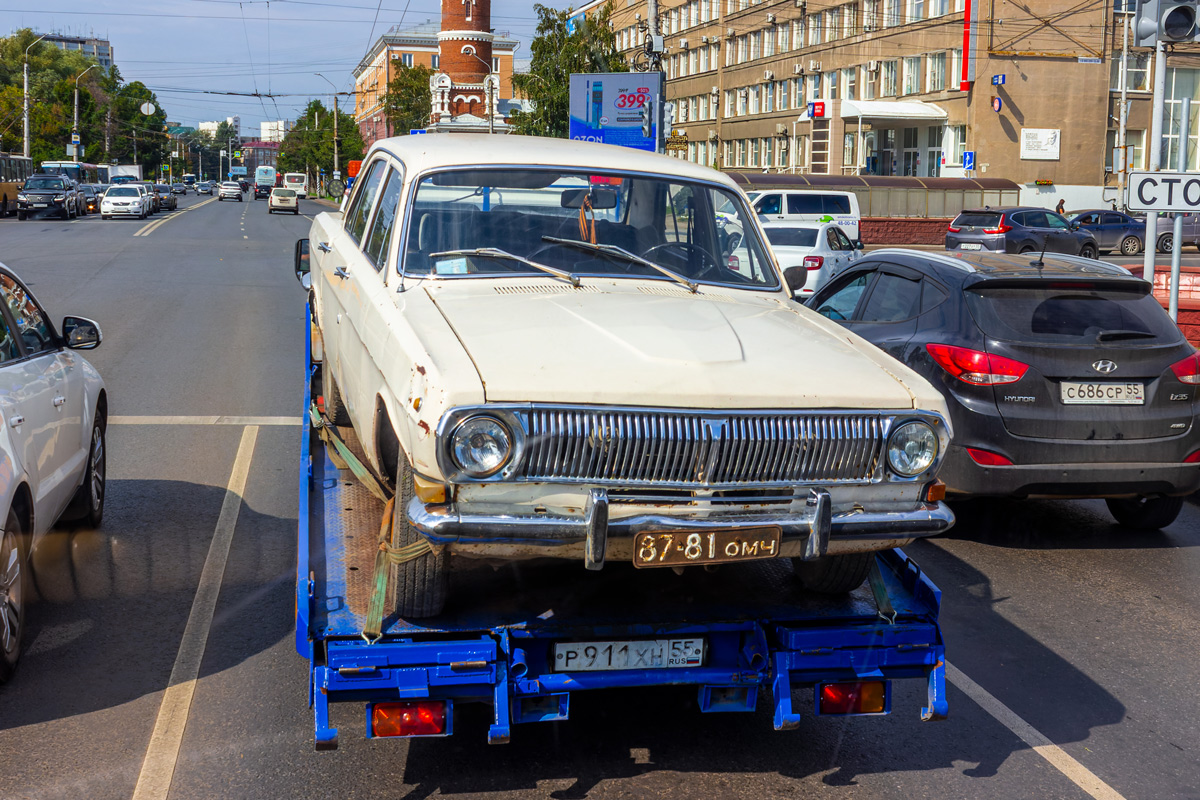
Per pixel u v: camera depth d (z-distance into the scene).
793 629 3.63
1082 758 3.99
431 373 3.28
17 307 5.27
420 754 3.84
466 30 63.50
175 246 30.88
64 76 122.94
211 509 6.75
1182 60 49.19
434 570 3.47
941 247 38.56
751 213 4.95
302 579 3.59
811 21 58.59
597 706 4.27
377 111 113.19
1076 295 6.43
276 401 10.30
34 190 47.03
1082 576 6.08
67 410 5.50
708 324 3.88
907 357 6.57
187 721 4.05
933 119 49.00
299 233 40.66
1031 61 47.16
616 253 4.53
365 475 4.57
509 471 3.22
